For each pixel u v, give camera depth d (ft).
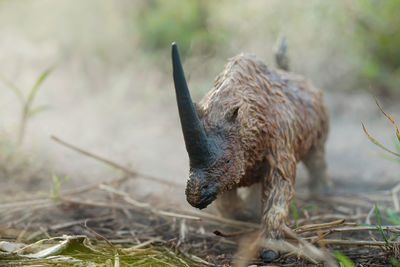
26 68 43.73
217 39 49.39
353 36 43.73
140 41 53.31
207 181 15.85
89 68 47.32
